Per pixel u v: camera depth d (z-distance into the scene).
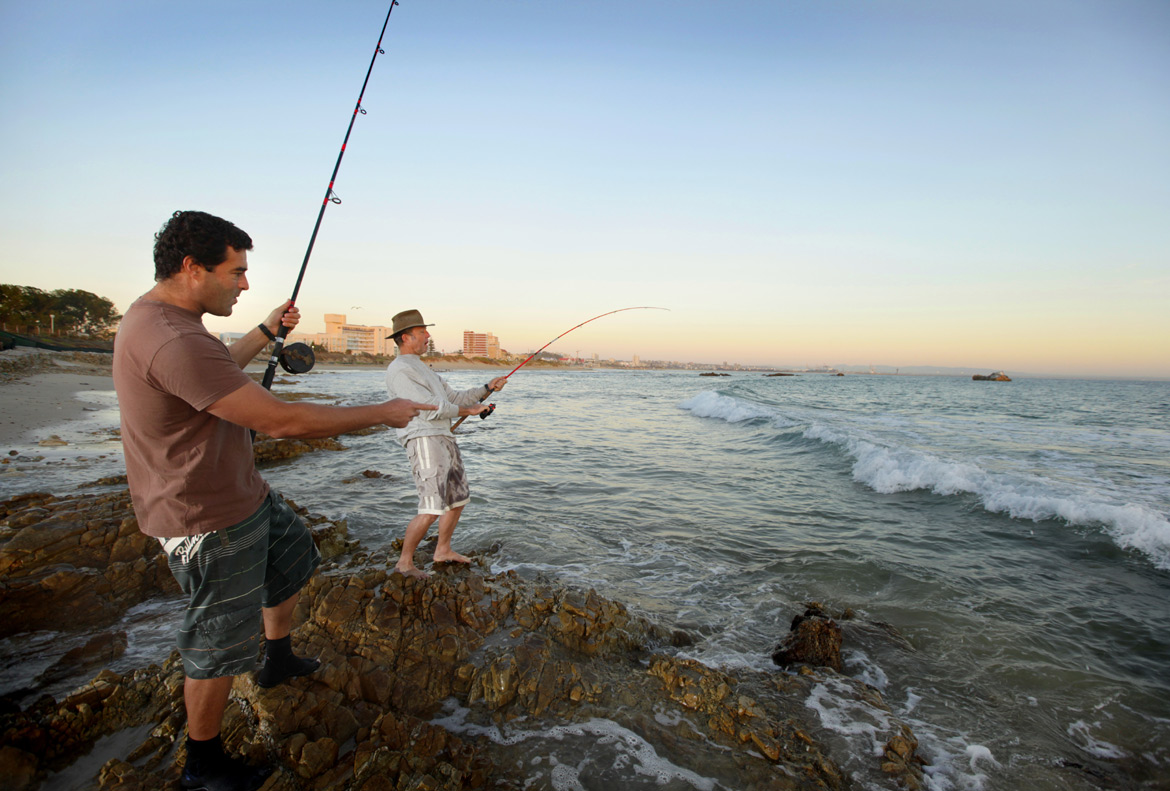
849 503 7.52
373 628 3.14
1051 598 4.60
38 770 2.24
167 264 1.80
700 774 2.43
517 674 2.97
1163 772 2.66
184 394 1.66
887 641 3.79
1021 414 23.59
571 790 2.31
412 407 2.10
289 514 2.46
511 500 7.27
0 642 3.26
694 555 5.44
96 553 4.09
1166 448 12.70
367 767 2.23
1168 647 3.84
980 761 2.67
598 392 39.38
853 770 2.50
